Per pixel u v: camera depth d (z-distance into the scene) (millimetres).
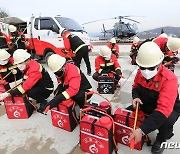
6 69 3828
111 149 2125
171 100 1736
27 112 2957
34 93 3094
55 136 2531
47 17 6496
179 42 3217
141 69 1799
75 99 2729
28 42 7035
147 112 2170
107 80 3773
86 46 4980
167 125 1983
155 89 1882
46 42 6457
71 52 5551
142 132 1749
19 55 2850
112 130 2068
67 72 2514
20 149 2312
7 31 8383
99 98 3682
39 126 2770
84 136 2133
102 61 4035
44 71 3219
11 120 2969
